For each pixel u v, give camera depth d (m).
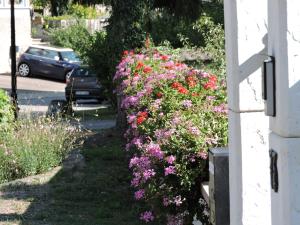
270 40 3.18
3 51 42.78
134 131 8.39
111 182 11.01
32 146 12.15
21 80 39.28
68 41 45.41
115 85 16.62
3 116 13.35
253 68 4.39
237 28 4.38
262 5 4.36
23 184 11.05
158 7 22.66
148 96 9.09
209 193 5.85
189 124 6.69
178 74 9.30
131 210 9.23
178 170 6.52
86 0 23.52
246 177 4.48
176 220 6.70
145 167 6.74
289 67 2.97
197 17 22.12
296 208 2.96
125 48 18.81
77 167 12.31
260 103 4.42
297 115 2.96
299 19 2.97
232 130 4.59
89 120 21.78
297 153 2.96
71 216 8.95
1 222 8.59
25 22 44.00
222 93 7.93
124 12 18.92
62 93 34.06
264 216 4.52
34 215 8.98
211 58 13.59
